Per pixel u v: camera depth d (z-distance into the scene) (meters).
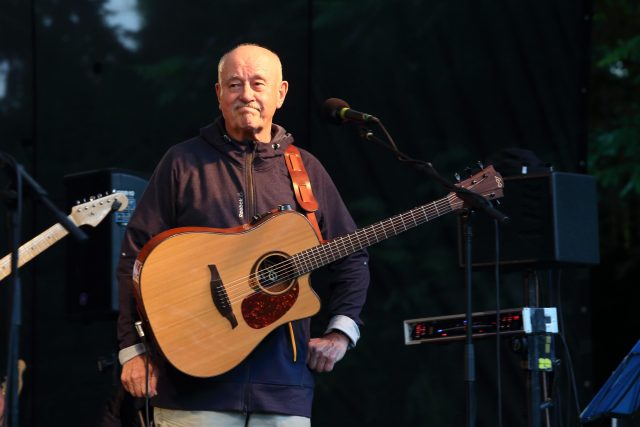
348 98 16.86
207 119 16.94
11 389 9.19
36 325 16.39
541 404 12.63
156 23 17.03
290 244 10.55
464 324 12.74
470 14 17.03
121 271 10.57
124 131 16.88
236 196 10.65
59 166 16.80
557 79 16.95
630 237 28.08
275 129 11.19
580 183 12.95
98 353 16.39
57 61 16.95
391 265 16.59
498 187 11.20
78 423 16.20
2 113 16.84
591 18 17.03
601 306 27.89
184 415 10.20
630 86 27.97
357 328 11.03
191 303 10.17
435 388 16.31
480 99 16.92
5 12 16.97
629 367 11.45
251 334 10.25
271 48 16.94
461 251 13.20
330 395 16.30
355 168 16.70
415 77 16.92
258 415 10.30
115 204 13.71
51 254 16.55
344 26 16.95
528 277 13.23
